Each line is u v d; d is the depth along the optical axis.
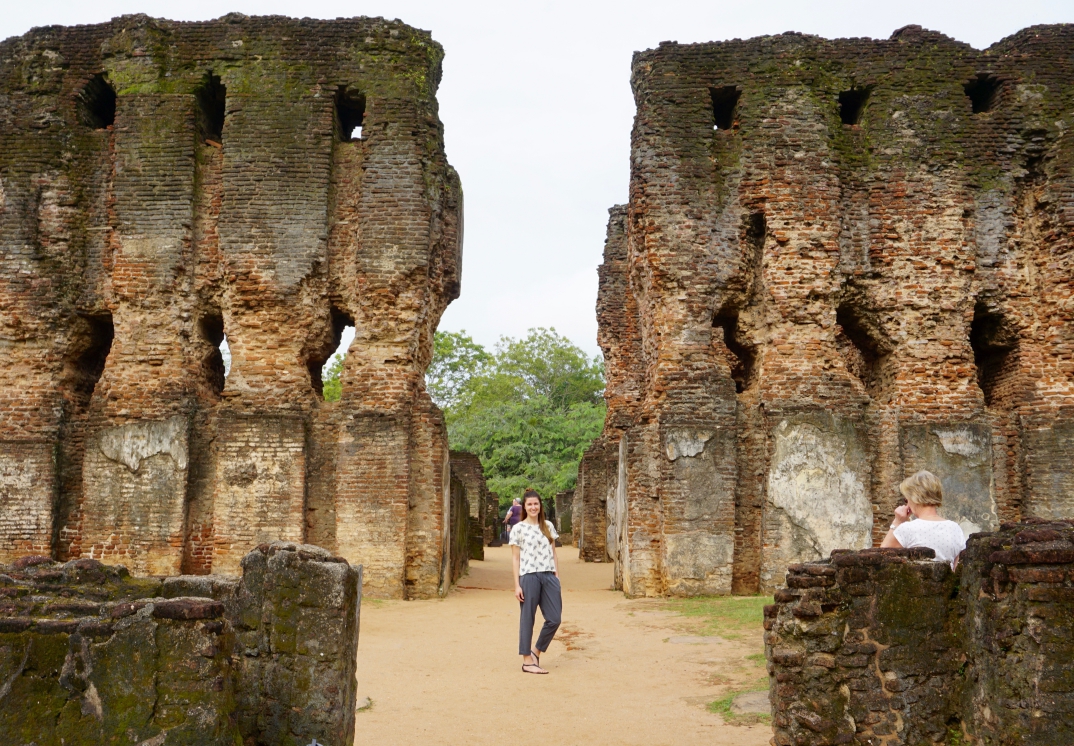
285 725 5.31
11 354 15.66
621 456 16.80
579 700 7.67
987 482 15.02
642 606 13.34
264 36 16.19
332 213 15.91
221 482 14.84
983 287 15.80
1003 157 16.14
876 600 5.54
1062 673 4.47
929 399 15.34
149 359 15.44
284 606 5.45
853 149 16.17
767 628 5.99
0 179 16.08
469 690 8.09
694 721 6.88
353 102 16.48
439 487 15.23
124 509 14.95
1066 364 15.52
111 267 15.93
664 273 15.38
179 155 15.90
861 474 14.86
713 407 14.94
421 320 15.65
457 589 16.77
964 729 5.27
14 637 4.50
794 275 15.43
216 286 15.77
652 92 16.02
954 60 16.45
